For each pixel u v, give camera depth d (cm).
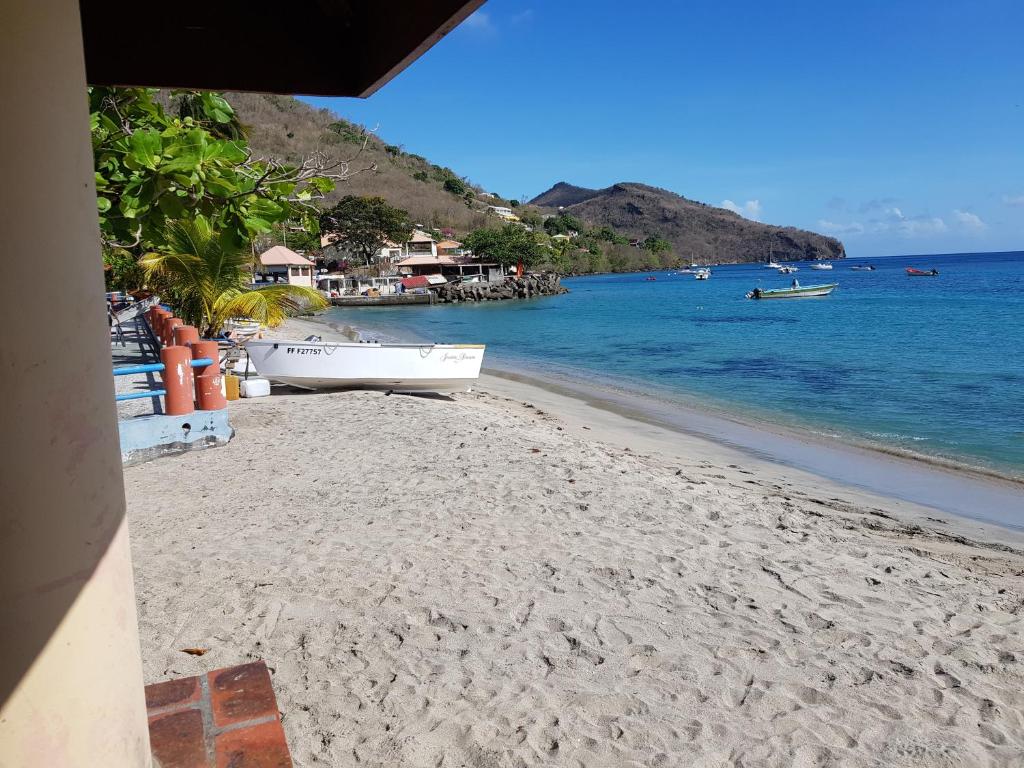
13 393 119
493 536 599
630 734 346
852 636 448
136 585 496
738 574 538
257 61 253
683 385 1969
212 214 332
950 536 751
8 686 125
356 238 9006
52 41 121
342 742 335
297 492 719
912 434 1340
